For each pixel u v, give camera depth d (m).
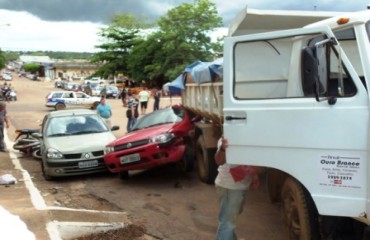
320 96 3.78
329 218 4.16
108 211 7.01
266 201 7.14
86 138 10.45
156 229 6.05
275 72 4.56
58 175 9.66
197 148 8.88
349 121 3.67
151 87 58.12
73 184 9.37
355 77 3.66
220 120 7.27
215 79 7.34
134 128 10.37
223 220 4.73
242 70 4.48
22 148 13.15
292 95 4.41
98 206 7.50
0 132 14.31
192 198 7.68
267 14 5.18
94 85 59.12
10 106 38.31
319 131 3.81
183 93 10.27
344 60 3.72
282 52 4.54
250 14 5.16
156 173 9.89
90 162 9.77
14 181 9.25
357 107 3.64
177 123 9.35
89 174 10.27
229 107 4.30
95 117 11.59
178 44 53.12
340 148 3.72
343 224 4.21
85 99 35.50
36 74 118.81
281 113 4.00
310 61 3.63
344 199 3.72
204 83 8.02
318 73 3.70
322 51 3.74
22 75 127.00
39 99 48.34
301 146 3.90
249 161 4.21
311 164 3.88
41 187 9.17
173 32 52.53
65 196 8.32
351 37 3.91
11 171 10.94
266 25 5.56
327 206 3.80
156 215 6.75
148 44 56.53
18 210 6.57
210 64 7.49
